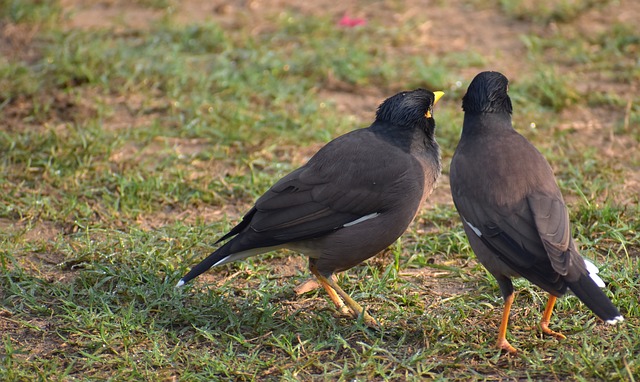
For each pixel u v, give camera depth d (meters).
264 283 10.38
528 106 15.14
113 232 11.53
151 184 12.57
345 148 9.73
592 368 8.29
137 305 9.89
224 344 9.13
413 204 9.67
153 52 16.81
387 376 8.53
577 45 17.20
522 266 8.36
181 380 8.51
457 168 9.29
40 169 13.09
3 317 9.70
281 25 18.23
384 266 10.72
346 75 16.36
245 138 14.05
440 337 9.17
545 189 8.81
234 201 12.52
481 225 8.79
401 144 9.78
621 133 14.27
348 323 9.64
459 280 10.48
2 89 15.39
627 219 11.43
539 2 19.39
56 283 10.23
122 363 8.80
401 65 16.70
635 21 18.31
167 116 14.94
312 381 8.52
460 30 18.38
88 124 14.35
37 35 17.69
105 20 18.70
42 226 11.72
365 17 19.03
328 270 9.84
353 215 9.52
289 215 9.53
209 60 16.91
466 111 9.67
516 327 9.30
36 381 8.48
